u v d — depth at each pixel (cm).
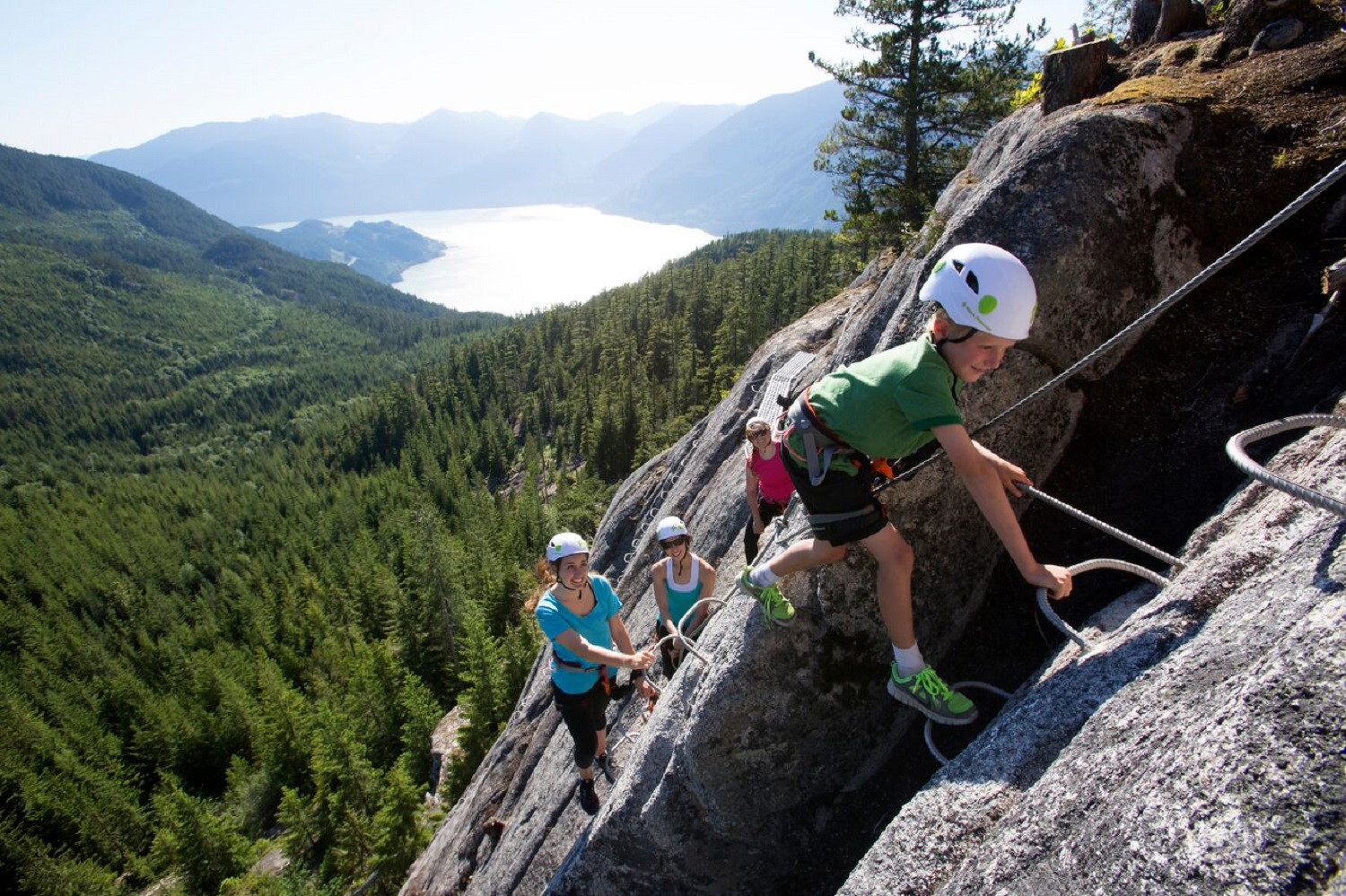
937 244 378
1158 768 181
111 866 4797
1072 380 357
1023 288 223
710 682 385
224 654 6812
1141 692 216
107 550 11425
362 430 14850
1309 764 148
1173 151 347
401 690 4694
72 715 6412
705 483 1229
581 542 486
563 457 10819
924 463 322
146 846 4900
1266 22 412
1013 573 367
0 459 19938
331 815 3403
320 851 3566
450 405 14475
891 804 357
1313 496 173
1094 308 346
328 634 6519
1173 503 331
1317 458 253
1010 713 274
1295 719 156
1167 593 252
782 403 1073
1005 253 227
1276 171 340
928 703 302
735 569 768
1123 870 170
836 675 369
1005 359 343
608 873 440
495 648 3609
